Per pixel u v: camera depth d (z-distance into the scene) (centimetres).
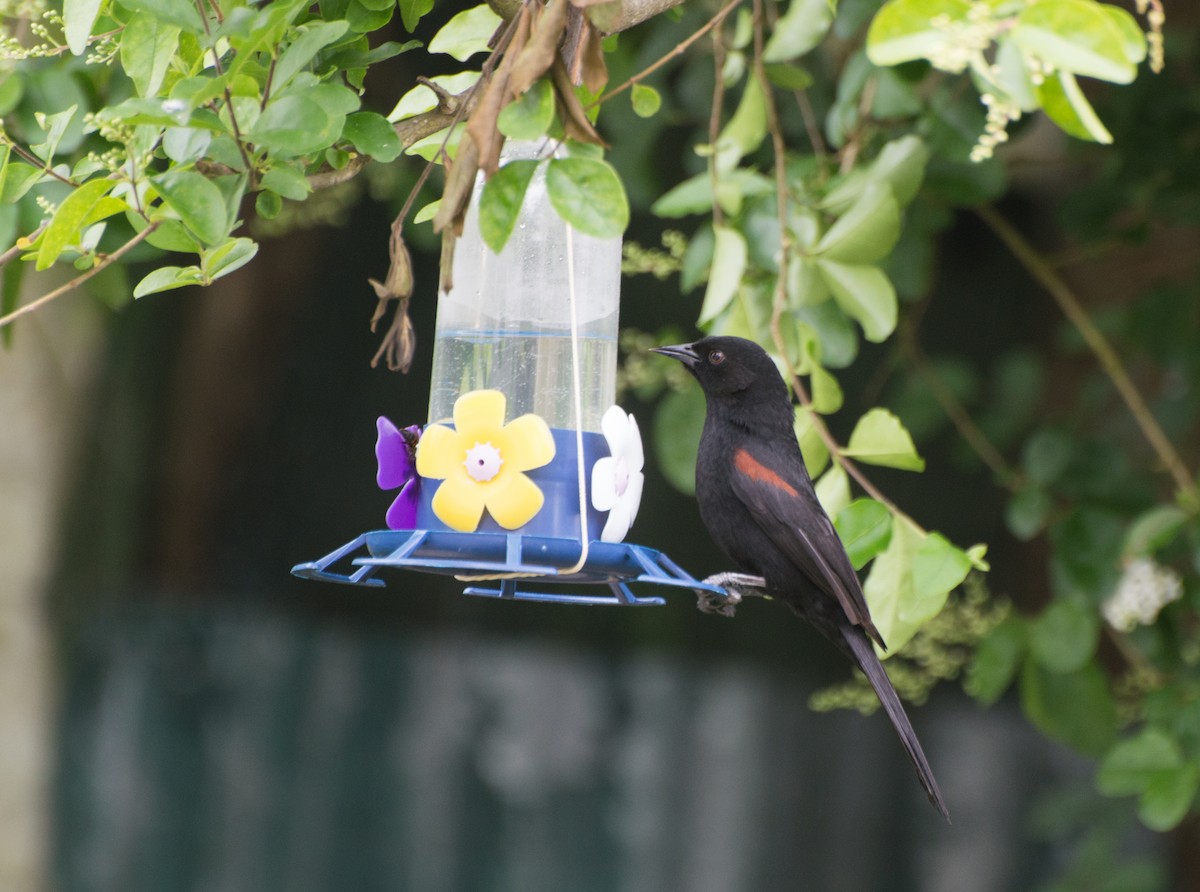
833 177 894
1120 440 1254
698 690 2062
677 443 895
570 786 1984
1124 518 1023
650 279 1753
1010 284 1938
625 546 642
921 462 695
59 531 1498
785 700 2086
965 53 474
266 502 1906
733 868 2019
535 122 466
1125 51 484
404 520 665
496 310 696
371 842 1870
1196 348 1206
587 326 693
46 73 725
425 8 639
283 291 1841
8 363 1352
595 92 529
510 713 1983
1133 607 984
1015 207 1775
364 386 1933
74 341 1471
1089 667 955
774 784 2053
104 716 1767
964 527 1891
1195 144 1083
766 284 816
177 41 541
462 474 638
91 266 577
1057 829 1254
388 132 560
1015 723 2045
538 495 639
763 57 845
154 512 1841
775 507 759
